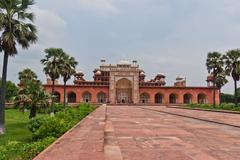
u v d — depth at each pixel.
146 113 32.31
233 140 10.41
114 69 77.88
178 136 11.50
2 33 22.11
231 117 24.44
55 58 40.56
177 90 77.62
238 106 45.06
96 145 8.59
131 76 77.94
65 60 41.88
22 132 22.89
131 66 87.19
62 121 13.51
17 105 30.56
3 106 22.05
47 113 36.84
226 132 13.01
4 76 22.11
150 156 7.42
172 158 7.19
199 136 11.51
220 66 51.78
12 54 22.36
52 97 32.38
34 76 55.66
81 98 76.00
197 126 16.05
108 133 12.39
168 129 14.27
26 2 22.78
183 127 15.40
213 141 10.13
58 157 6.81
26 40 22.91
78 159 6.61
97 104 70.00
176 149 8.48
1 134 21.36
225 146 9.07
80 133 11.66
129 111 37.34
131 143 9.55
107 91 77.38
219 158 7.25
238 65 46.38
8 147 9.43
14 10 22.66
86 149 7.89
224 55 48.19
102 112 30.56
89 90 76.44
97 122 17.39
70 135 10.98
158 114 30.25
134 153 7.80
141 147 8.77
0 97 22.14
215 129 14.38
